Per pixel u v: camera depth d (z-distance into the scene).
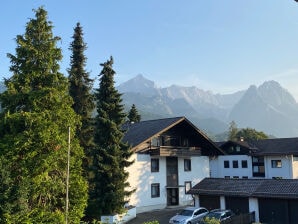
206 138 50.78
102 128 34.59
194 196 38.56
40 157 21.34
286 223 31.80
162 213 42.22
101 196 33.88
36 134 21.42
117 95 35.66
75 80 38.12
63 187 22.58
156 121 49.41
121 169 34.66
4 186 18.81
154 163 46.25
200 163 52.28
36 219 20.33
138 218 38.88
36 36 23.75
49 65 23.48
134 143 43.97
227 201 35.94
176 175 48.62
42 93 22.44
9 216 18.36
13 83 22.98
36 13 23.98
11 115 21.52
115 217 33.25
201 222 31.08
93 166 34.00
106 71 35.44
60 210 23.19
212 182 38.84
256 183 35.25
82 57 39.50
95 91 36.84
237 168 71.81
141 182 44.12
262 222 33.06
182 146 49.72
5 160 19.95
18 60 23.44
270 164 67.00
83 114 37.94
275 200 32.62
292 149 64.62
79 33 40.00
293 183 32.91
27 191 19.72
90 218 34.28
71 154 23.83
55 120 22.98
